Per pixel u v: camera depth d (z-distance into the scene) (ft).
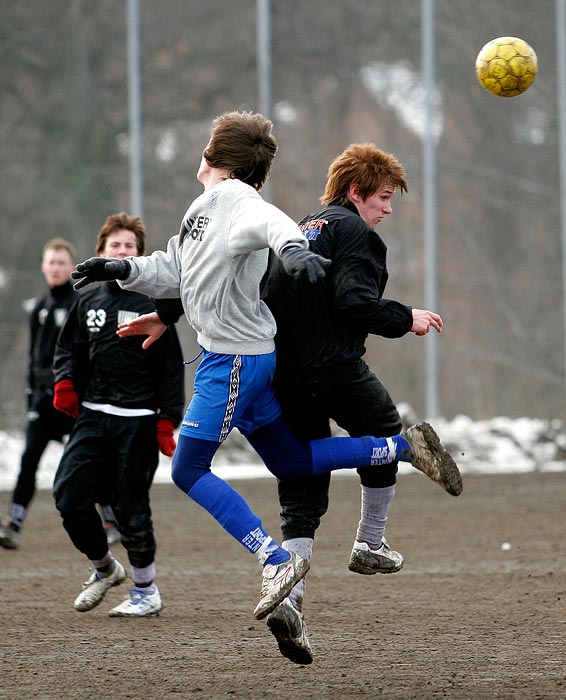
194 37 213.46
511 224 219.20
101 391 80.33
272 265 62.64
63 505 79.20
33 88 211.61
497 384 214.48
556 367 215.92
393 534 119.24
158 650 67.31
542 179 220.23
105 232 86.12
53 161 210.18
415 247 219.20
